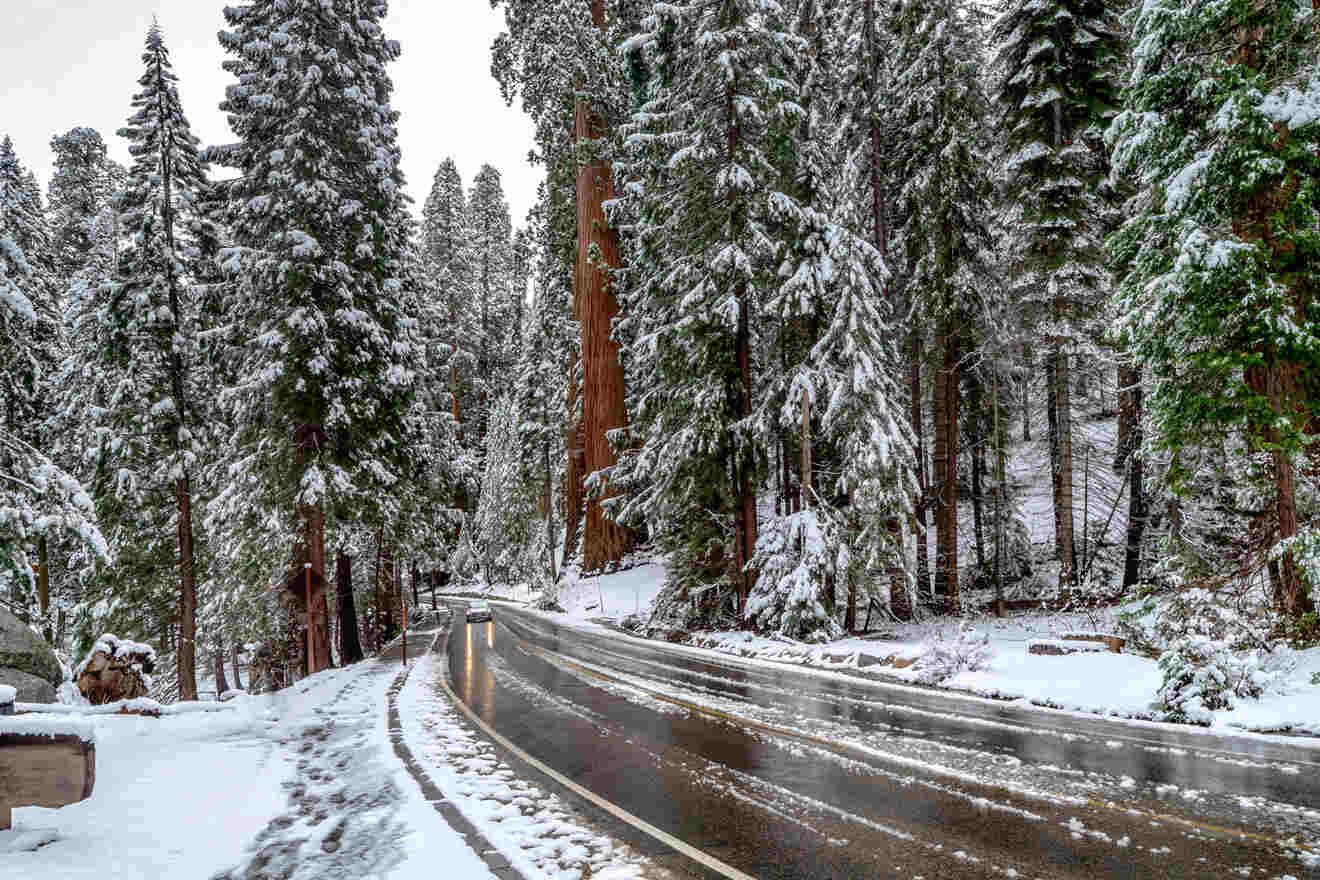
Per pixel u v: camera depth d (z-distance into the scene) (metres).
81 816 6.60
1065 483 21.36
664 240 24.00
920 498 20.34
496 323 76.31
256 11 22.70
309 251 20.45
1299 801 6.36
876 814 6.38
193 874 5.32
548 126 35.88
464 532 89.94
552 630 31.20
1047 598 22.36
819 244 20.89
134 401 23.83
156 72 23.62
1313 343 11.61
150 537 25.88
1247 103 11.73
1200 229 12.22
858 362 19.33
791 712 11.22
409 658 22.69
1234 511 16.56
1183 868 5.04
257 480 21.59
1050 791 6.86
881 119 23.33
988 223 24.53
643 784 7.61
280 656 24.38
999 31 22.72
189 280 24.33
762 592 21.08
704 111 22.30
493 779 7.98
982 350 23.27
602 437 38.75
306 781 8.11
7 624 8.40
